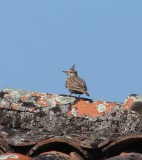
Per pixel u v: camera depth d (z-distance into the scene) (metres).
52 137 11.52
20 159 10.42
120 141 11.33
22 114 12.78
